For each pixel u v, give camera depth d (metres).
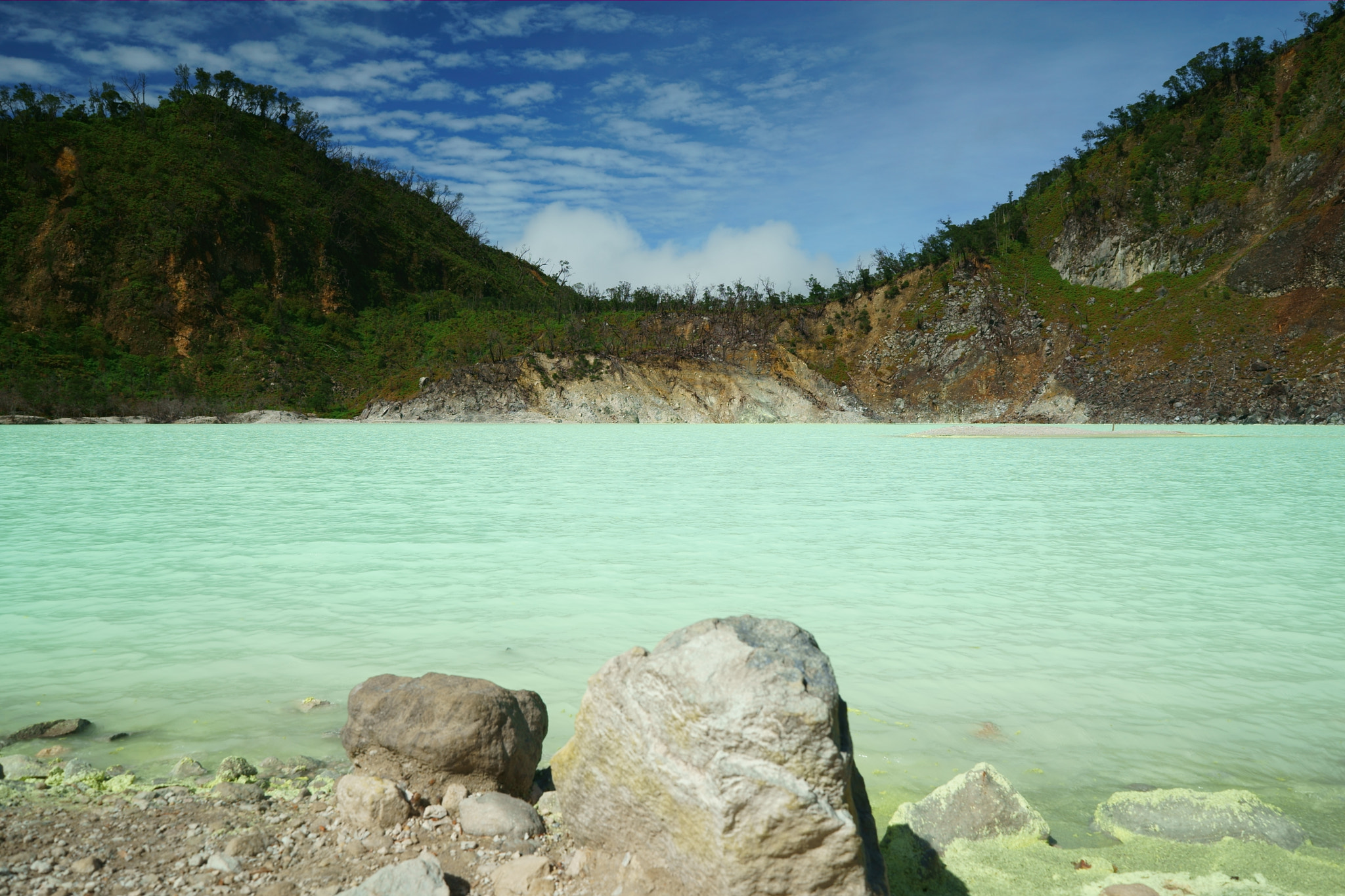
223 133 147.50
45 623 9.25
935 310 117.25
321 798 4.80
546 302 148.38
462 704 4.78
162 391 100.44
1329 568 12.80
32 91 129.50
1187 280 106.38
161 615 9.64
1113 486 25.77
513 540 15.30
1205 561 13.41
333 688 7.09
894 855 4.25
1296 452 43.59
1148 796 5.00
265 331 116.06
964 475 29.88
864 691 7.15
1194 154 119.06
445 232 176.25
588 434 69.44
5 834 4.13
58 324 105.88
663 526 17.16
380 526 16.98
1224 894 3.87
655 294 131.12
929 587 11.29
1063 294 114.19
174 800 4.69
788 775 3.18
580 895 3.56
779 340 119.25
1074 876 4.09
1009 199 139.25
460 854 4.04
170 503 20.95
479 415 95.62
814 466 34.31
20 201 117.31
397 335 126.62
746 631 3.79
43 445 47.69
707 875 3.22
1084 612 9.98
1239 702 6.90
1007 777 5.49
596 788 3.78
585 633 8.90
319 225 137.00
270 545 14.64
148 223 118.62
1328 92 111.12
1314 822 4.84
